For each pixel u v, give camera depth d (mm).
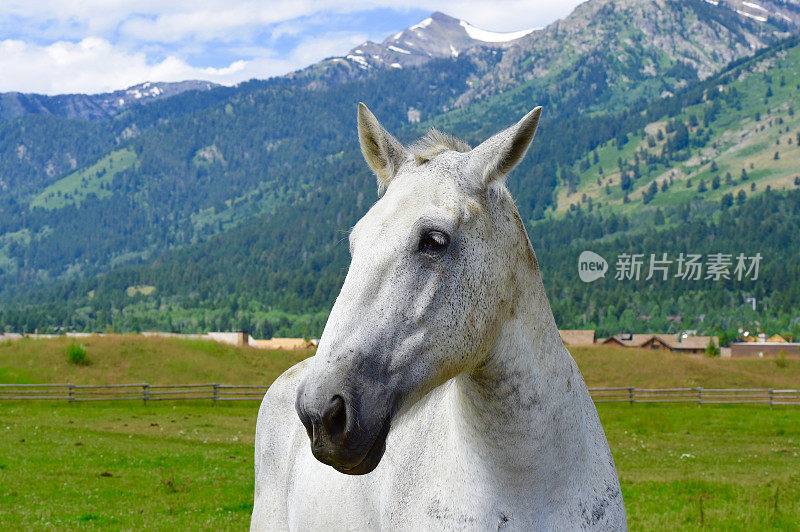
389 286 2244
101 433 22281
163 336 44594
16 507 12078
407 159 2641
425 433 2883
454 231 2291
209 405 32625
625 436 22812
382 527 2975
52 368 36344
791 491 11680
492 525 2492
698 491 12148
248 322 190625
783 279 185750
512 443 2461
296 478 3873
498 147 2453
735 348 90938
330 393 2088
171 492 13547
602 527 2584
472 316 2320
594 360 43906
